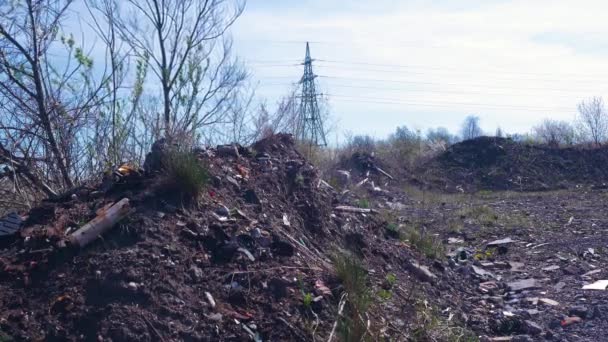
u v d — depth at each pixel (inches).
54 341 159.8
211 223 215.6
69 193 234.7
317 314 192.2
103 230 194.2
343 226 278.2
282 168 288.0
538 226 498.6
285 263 213.2
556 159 1000.9
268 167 282.8
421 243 326.3
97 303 169.3
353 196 401.4
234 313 181.8
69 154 314.5
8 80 306.5
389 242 304.0
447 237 447.5
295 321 186.5
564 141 1083.3
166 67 380.5
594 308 261.4
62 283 176.2
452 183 947.3
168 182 221.6
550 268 348.2
